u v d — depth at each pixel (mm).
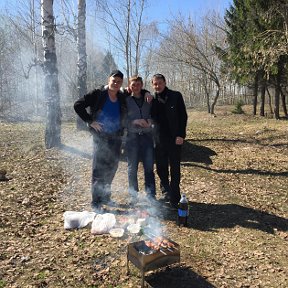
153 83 5305
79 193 6258
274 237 4773
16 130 13258
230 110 28156
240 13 21750
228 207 5758
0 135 11750
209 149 9750
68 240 4527
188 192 6426
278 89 20562
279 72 19922
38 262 4023
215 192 6465
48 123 9156
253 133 14039
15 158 8469
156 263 3580
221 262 4117
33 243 4449
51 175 7168
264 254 4320
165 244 3795
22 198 5891
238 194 6395
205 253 4297
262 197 6281
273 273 3936
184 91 41594
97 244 4422
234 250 4395
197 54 26641
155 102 5332
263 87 22688
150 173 5668
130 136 5461
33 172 7344
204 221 5207
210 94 38188
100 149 5305
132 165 5547
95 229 4715
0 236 4578
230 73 23875
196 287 3637
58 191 6316
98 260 4074
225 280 3773
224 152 10023
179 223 5008
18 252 4215
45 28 8820
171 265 3996
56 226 4930
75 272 3846
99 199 5535
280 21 18672
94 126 5121
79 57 12008
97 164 5375
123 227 4809
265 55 16625
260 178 7430
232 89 41062
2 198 5855
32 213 5328
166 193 5832
